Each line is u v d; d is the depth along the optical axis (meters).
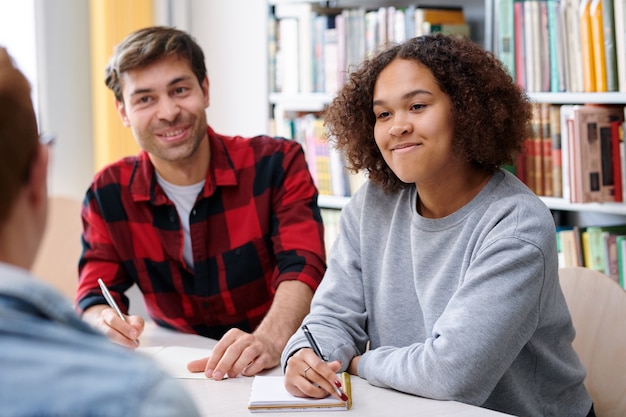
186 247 2.04
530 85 2.55
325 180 3.17
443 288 1.50
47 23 3.78
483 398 1.36
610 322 1.65
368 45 3.02
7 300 0.48
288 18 3.30
